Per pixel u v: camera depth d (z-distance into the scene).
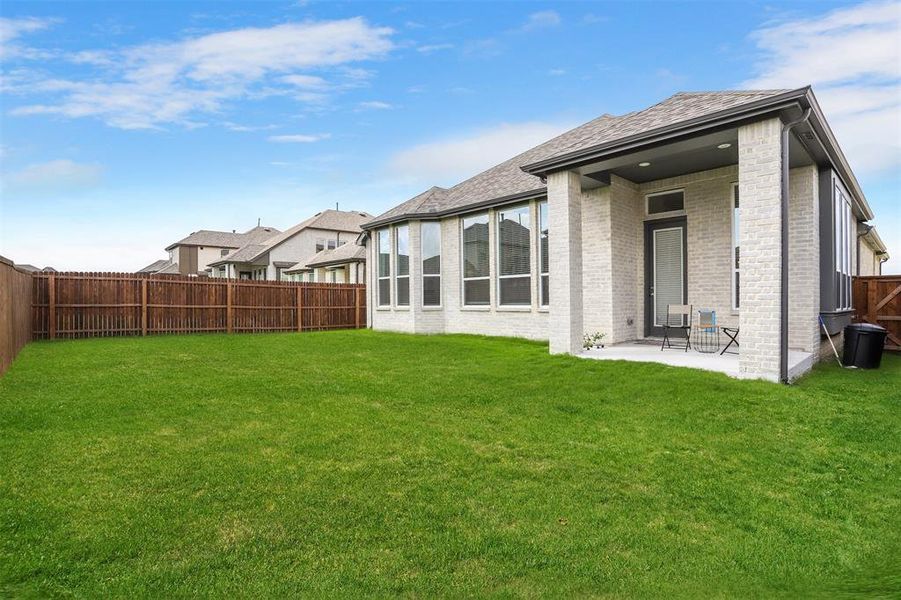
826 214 9.45
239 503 3.71
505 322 13.70
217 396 7.03
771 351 7.16
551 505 3.80
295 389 7.52
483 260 14.47
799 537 3.46
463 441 5.18
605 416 6.05
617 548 3.24
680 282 10.73
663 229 11.02
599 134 9.78
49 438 5.06
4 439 5.00
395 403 6.74
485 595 2.75
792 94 6.69
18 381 7.82
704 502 3.92
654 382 7.27
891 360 10.18
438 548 3.18
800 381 7.55
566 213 9.66
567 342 9.67
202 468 4.36
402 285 16.50
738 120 7.27
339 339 14.48
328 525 3.43
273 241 41.06
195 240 51.62
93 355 10.93
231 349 12.29
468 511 3.68
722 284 10.06
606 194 10.59
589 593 2.79
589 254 10.88
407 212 15.56
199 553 3.06
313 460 4.60
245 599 2.66
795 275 9.19
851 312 11.75
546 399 6.83
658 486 4.18
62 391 7.14
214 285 17.88
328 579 2.84
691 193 10.49
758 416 5.89
